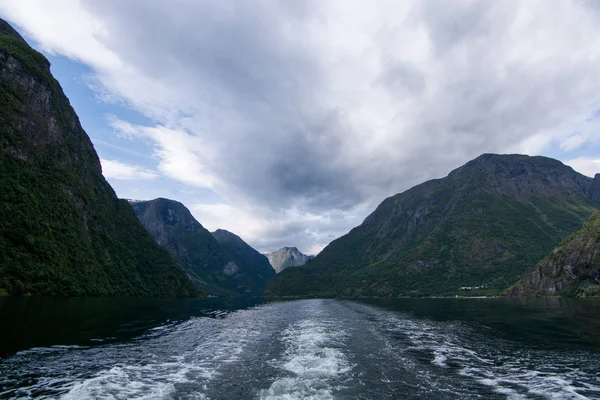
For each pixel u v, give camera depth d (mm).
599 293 102500
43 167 117375
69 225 107562
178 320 55656
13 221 83062
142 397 16578
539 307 73625
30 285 72375
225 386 18641
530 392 17219
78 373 20406
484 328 42250
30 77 119125
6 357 23141
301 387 18406
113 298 103688
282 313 74750
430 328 43625
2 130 101000
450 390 17734
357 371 21875
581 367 22109
